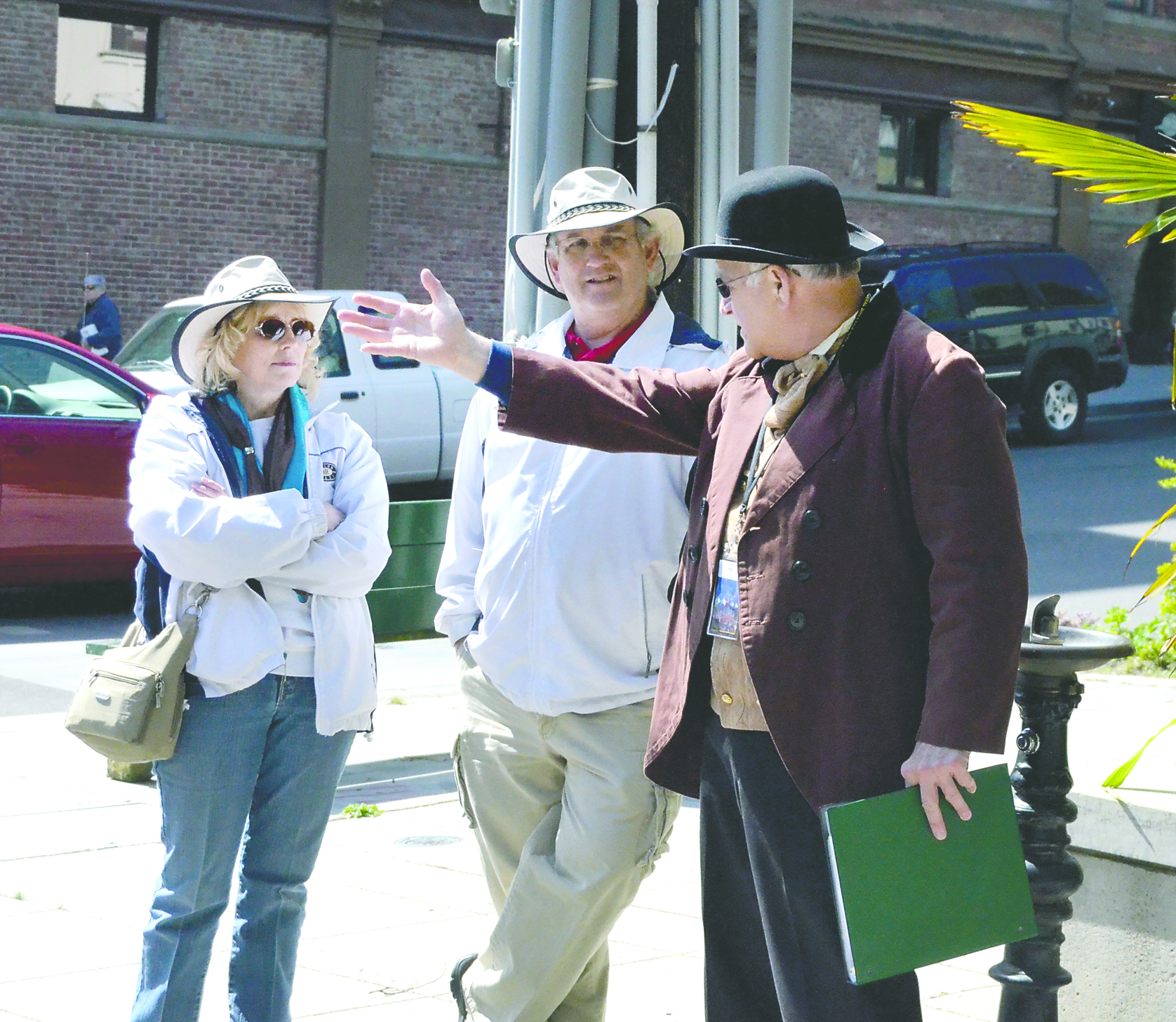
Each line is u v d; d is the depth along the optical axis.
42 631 13.23
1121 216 35.72
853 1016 3.62
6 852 7.19
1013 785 4.53
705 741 3.95
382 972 5.77
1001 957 6.08
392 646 13.04
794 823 3.68
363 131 27.53
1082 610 13.59
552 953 4.68
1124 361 25.27
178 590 4.35
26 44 25.00
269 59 26.78
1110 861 5.02
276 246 27.25
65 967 5.76
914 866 3.45
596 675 4.61
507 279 7.59
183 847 4.35
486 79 28.53
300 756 4.46
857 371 3.62
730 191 3.74
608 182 4.84
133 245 26.08
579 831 4.61
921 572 3.59
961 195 33.97
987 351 24.03
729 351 4.86
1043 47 34.12
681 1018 5.38
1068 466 22.69
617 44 7.35
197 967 4.39
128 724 4.16
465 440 5.08
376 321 4.12
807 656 3.59
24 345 13.37
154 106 26.23
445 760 9.25
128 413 13.66
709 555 3.88
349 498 4.56
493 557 4.77
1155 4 35.53
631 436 4.12
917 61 33.06
